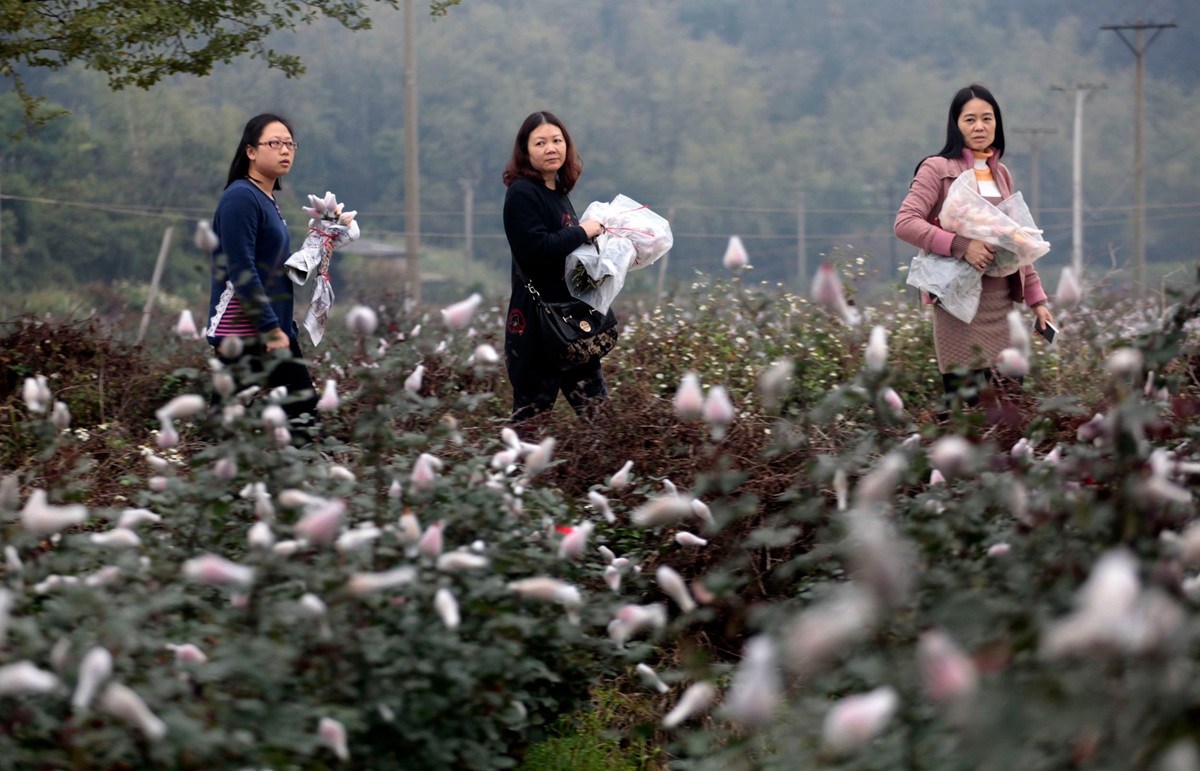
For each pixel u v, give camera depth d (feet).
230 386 30.42
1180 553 19.24
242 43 73.67
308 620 24.00
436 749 24.93
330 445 35.68
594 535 35.40
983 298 52.16
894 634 22.34
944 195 53.42
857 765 19.52
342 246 53.11
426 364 60.23
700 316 71.05
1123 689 16.02
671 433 39.65
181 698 22.59
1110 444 25.08
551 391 52.16
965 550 25.44
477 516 29.07
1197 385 40.06
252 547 25.50
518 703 27.12
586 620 30.25
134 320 90.79
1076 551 22.59
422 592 25.03
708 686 22.62
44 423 32.68
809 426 35.29
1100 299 72.23
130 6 69.00
